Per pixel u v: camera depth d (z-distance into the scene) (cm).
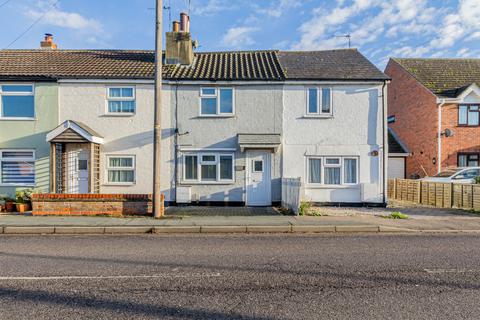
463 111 1725
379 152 1299
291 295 415
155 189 959
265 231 845
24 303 389
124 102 1309
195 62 1477
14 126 1279
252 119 1308
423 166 1838
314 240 744
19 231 820
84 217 957
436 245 694
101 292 424
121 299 401
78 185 1275
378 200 1286
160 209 978
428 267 537
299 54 1590
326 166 1309
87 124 1288
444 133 1708
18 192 1117
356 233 830
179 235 799
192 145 1298
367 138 1305
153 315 358
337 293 422
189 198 1263
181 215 1012
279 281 468
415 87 1909
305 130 1308
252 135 1284
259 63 1456
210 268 528
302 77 1298
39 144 1280
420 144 1866
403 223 913
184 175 1293
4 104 1292
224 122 1305
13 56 1461
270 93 1311
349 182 1313
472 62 2036
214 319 348
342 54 1560
